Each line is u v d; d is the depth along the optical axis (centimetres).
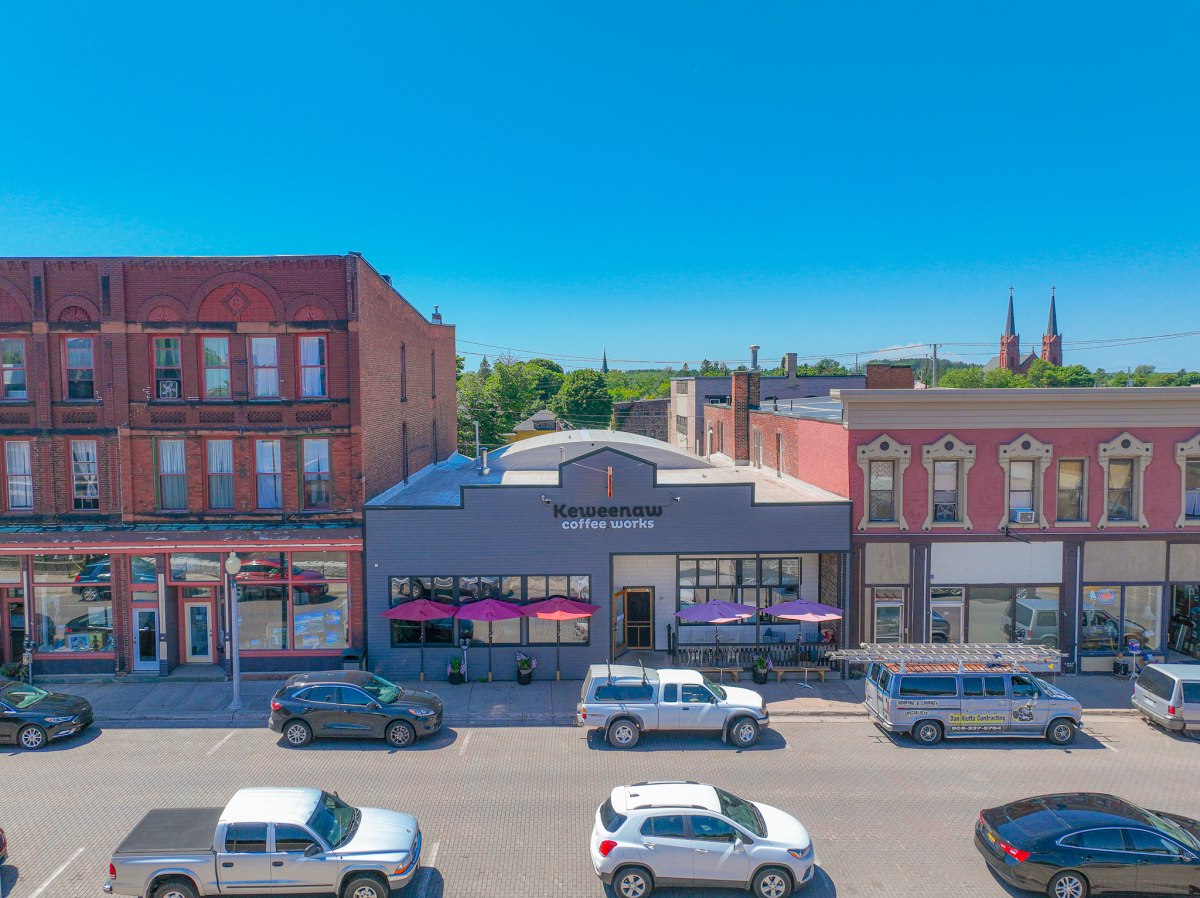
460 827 1409
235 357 2270
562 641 2327
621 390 13838
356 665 2248
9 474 2298
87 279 2247
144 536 2245
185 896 1111
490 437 7362
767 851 1177
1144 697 1962
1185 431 2323
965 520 2334
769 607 2284
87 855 1307
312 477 2314
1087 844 1185
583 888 1223
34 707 1806
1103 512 2333
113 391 2258
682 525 2322
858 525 2328
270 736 1875
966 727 1822
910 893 1212
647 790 1286
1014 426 2323
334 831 1170
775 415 3197
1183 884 1159
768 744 1828
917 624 2342
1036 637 2378
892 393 2295
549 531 2308
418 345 3127
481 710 2044
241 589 2308
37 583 2300
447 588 2311
